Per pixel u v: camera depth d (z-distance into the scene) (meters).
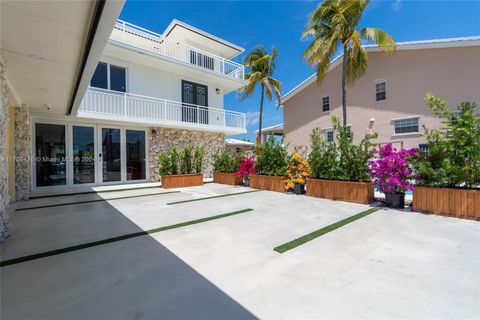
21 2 2.45
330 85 14.22
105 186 9.16
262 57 15.99
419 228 3.80
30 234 3.62
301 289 2.07
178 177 9.27
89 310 1.80
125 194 7.54
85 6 2.56
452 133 4.69
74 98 5.91
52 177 8.30
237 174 9.62
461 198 4.39
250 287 2.11
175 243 3.21
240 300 1.92
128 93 9.41
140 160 10.42
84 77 4.50
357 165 6.02
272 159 8.44
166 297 1.96
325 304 1.86
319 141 7.01
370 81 12.44
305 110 15.59
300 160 7.64
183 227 3.95
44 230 3.82
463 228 3.78
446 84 9.95
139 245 3.14
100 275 2.34
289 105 16.56
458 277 2.26
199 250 2.96
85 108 8.34
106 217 4.65
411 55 10.98
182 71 11.45
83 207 5.60
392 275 2.31
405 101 11.16
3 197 3.38
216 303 1.88
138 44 11.50
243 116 13.74
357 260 2.65
